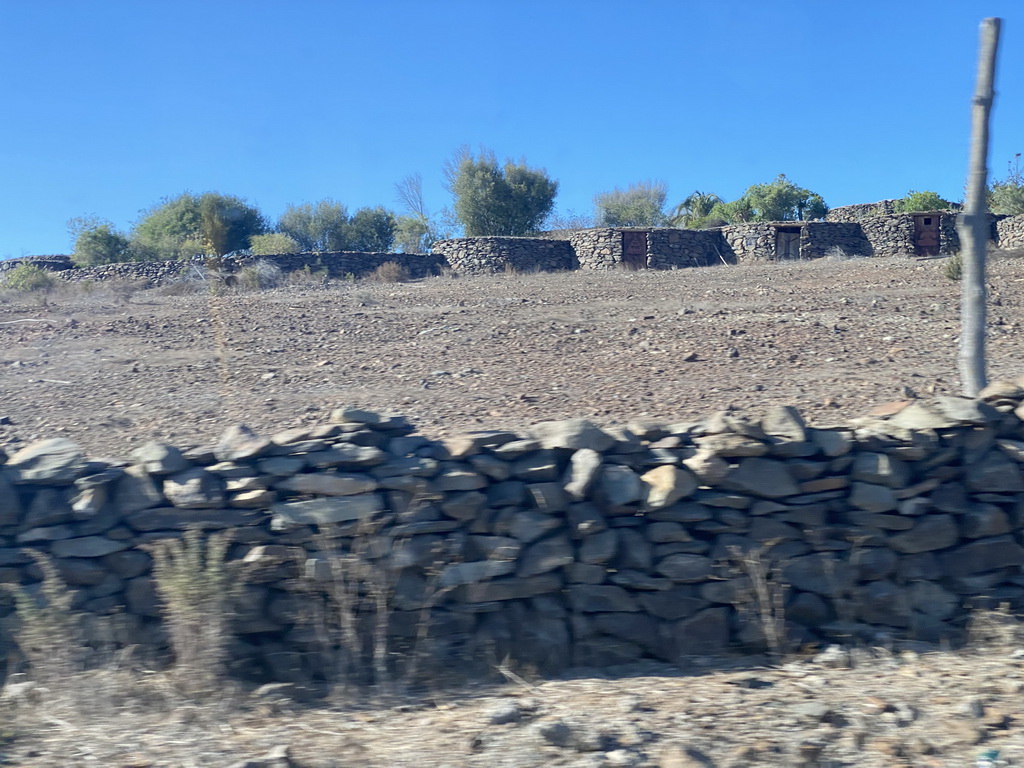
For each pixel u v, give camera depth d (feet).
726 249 107.45
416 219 152.25
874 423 18.22
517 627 16.80
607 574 17.08
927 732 13.28
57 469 16.46
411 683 16.10
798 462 17.47
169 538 16.30
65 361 43.80
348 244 156.66
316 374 39.09
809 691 15.08
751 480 17.26
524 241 104.68
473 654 16.58
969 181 21.89
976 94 21.66
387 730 13.92
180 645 15.35
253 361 42.83
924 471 17.89
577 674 16.48
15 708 14.26
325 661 16.25
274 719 14.46
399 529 16.62
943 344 40.24
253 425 29.73
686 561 17.12
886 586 17.60
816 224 103.14
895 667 16.15
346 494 16.53
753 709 14.25
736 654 17.15
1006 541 17.90
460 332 49.26
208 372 40.32
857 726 13.51
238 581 16.16
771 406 29.45
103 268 95.55
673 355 40.57
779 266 83.71
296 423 29.76
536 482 17.08
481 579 16.70
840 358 38.24
